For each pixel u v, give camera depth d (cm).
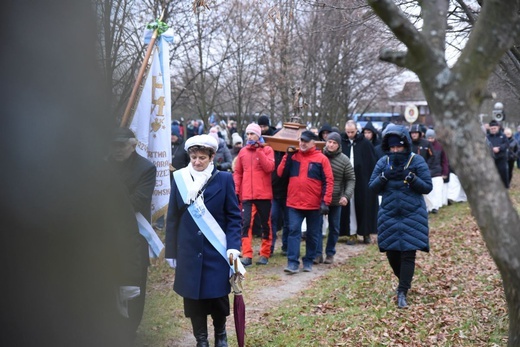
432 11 268
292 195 892
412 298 725
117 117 679
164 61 645
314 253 909
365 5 669
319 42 1605
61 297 365
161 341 595
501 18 255
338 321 646
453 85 260
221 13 1366
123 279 410
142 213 527
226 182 537
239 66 1573
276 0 1126
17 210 352
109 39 636
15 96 351
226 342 555
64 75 369
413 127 1493
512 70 601
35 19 354
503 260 259
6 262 351
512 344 276
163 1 891
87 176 381
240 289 527
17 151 352
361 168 1112
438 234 1188
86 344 376
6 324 351
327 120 1989
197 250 525
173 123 1588
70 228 369
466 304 686
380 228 705
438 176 1496
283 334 616
